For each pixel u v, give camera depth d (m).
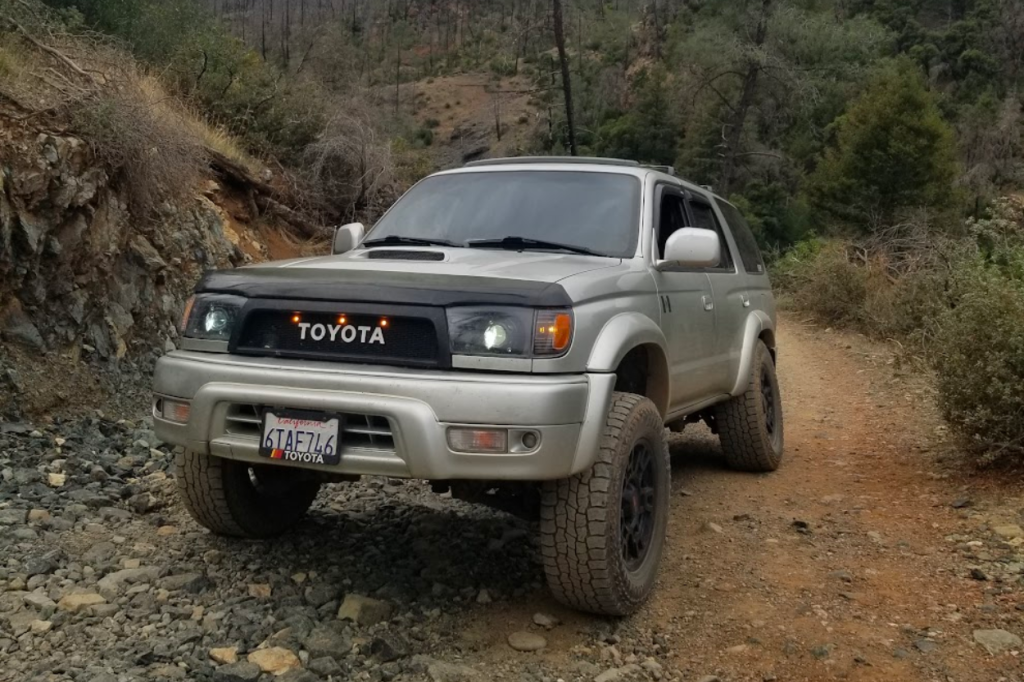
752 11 31.88
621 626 3.77
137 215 8.49
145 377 7.67
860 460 6.73
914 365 9.37
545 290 3.51
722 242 6.16
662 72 55.44
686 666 3.47
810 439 7.64
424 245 4.73
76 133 7.57
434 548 4.51
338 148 14.34
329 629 3.54
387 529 4.82
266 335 3.72
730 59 32.34
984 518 4.95
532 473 3.34
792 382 10.70
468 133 99.44
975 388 5.74
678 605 4.02
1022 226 12.50
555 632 3.68
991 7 73.25
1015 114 51.66
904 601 4.03
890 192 30.89
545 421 3.33
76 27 10.33
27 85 7.64
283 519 4.59
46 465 5.52
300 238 13.02
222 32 15.60
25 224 6.64
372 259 4.23
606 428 3.69
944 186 31.17
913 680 3.35
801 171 40.44
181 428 3.76
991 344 5.68
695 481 6.15
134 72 10.15
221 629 3.52
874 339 13.70
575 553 3.56
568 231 4.63
